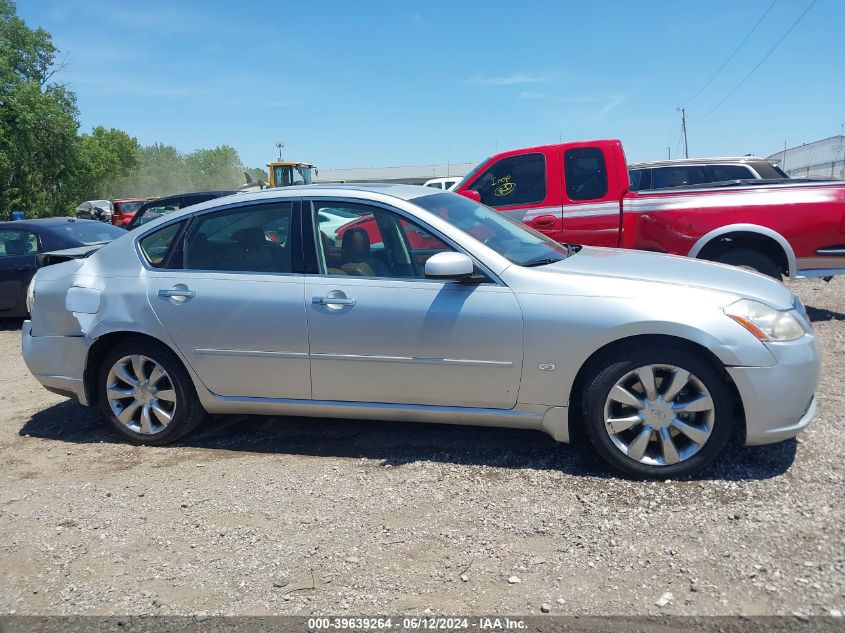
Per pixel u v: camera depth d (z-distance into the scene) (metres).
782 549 3.05
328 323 4.18
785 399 3.62
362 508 3.66
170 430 4.64
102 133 68.62
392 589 2.94
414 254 4.18
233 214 4.56
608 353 3.81
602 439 3.82
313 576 3.06
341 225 4.34
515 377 3.92
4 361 7.57
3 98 39.47
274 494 3.88
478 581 2.96
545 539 3.27
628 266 4.11
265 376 4.38
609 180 7.30
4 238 9.48
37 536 3.55
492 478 3.92
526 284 3.92
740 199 6.93
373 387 4.19
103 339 4.71
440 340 3.99
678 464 3.73
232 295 4.38
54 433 5.09
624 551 3.12
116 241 4.90
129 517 3.70
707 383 3.66
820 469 3.75
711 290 3.76
